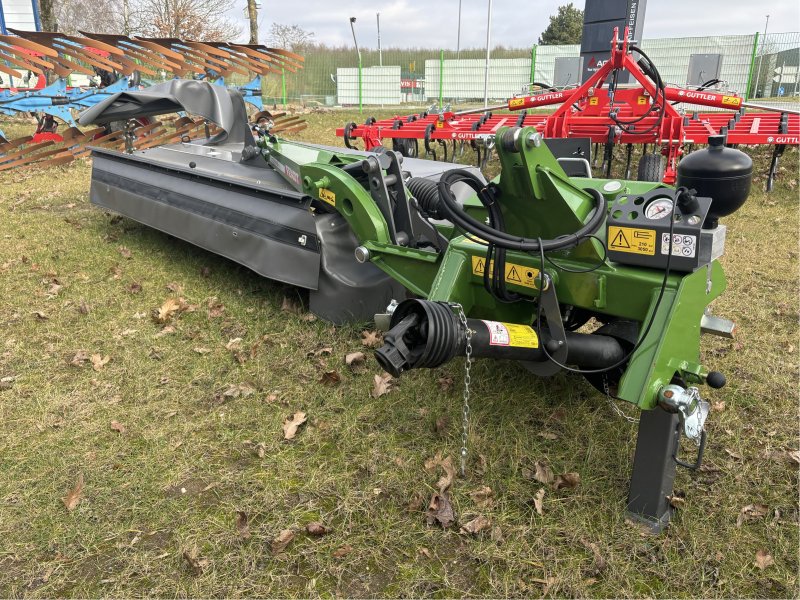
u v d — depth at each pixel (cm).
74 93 1062
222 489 260
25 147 960
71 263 523
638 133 671
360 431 295
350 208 338
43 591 212
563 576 217
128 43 952
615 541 231
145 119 1094
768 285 472
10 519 242
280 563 224
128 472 268
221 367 353
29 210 710
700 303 233
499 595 211
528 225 250
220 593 212
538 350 244
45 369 352
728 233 608
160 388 333
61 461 274
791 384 334
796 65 1850
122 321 412
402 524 241
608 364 248
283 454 281
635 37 1191
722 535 234
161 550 229
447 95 2283
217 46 1008
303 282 390
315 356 363
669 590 213
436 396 320
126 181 561
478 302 288
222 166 518
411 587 214
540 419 302
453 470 265
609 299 238
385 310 388
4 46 851
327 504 252
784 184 820
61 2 2883
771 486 260
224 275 488
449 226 340
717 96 757
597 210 234
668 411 208
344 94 2288
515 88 2175
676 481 261
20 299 448
